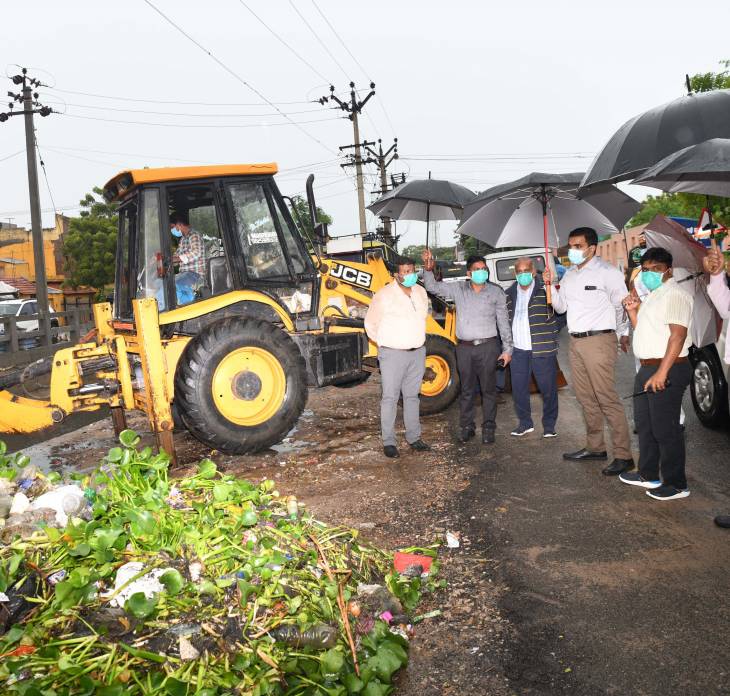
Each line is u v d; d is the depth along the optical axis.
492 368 6.38
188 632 2.59
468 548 4.02
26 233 46.16
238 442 6.16
